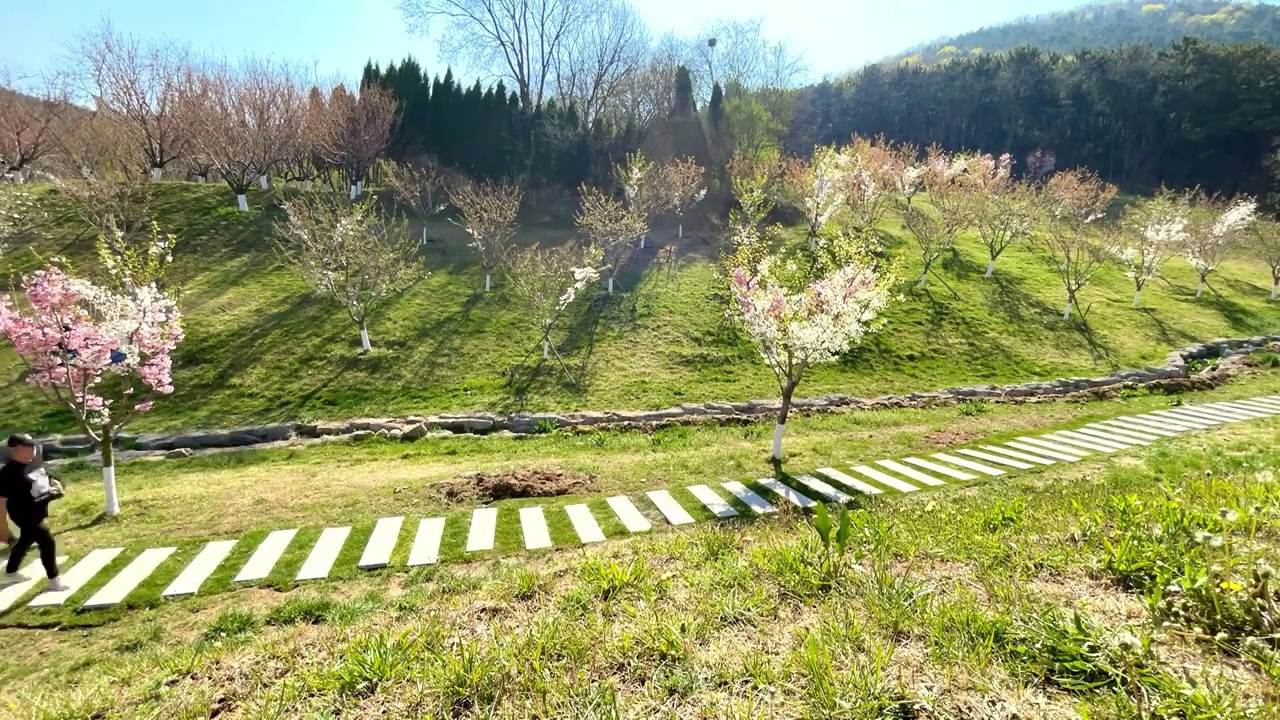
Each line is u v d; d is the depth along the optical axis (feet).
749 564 16.88
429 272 81.82
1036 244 117.80
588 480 36.86
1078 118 204.23
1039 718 9.21
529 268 68.03
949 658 10.77
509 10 139.54
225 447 47.06
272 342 62.54
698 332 72.02
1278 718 7.91
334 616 20.21
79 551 27.37
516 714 10.50
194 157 99.86
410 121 113.80
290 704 11.64
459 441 48.14
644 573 16.62
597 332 70.95
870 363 68.28
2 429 47.14
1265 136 174.29
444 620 15.14
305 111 101.86
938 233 95.66
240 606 22.59
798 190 104.73
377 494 34.37
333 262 64.08
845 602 13.42
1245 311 91.20
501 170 113.50
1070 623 11.20
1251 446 40.16
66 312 32.22
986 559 15.29
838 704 9.68
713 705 10.36
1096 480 33.06
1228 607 10.53
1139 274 96.84
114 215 76.74
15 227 77.71
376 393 56.75
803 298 40.32
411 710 10.92
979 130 219.00
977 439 46.06
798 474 37.91
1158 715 8.61
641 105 147.95
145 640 20.24
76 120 100.27
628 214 85.81
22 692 16.94
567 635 12.92
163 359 35.24
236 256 79.92
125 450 45.19
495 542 27.91
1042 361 71.77
